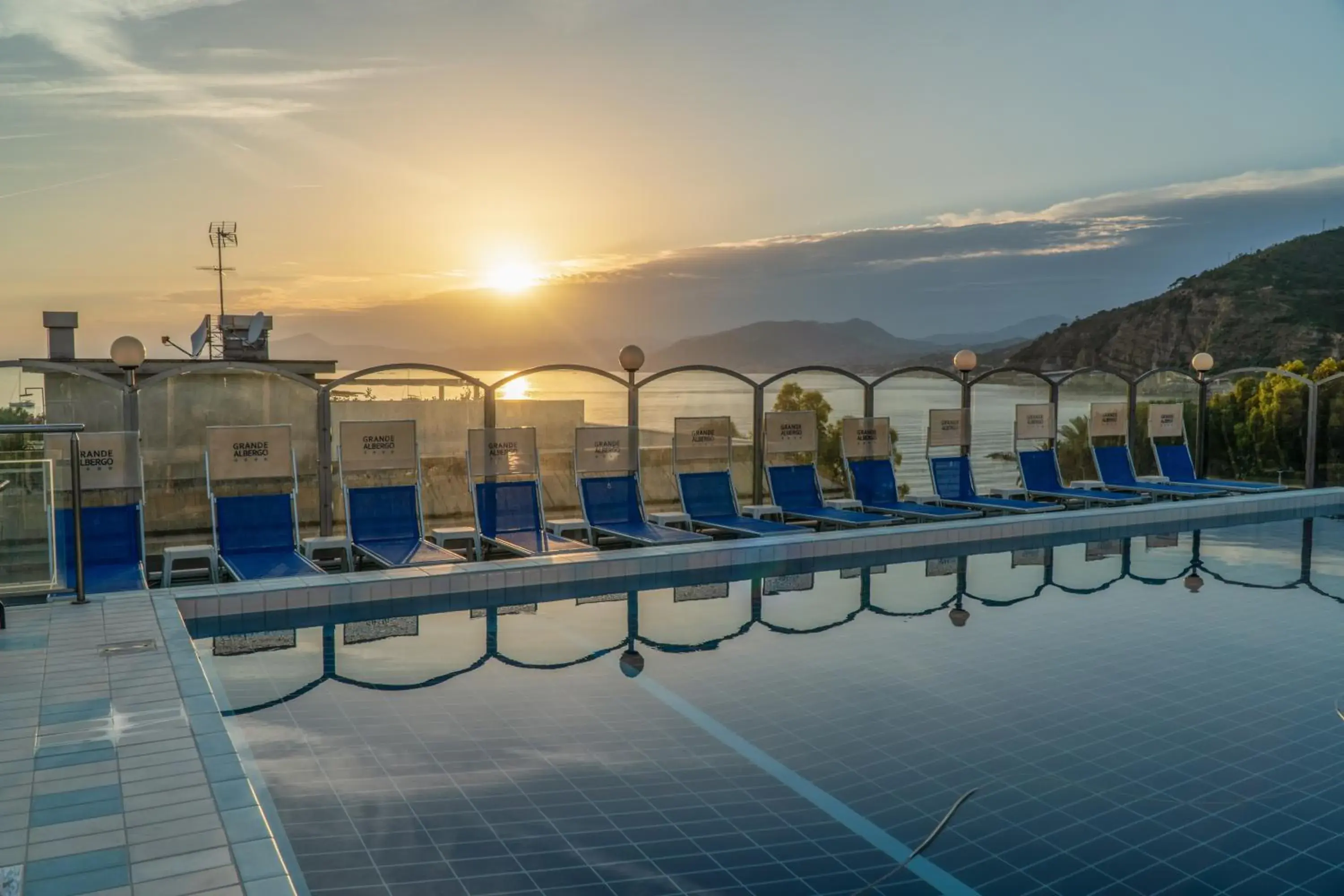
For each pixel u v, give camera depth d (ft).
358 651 22.49
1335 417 50.72
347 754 16.07
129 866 11.05
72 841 11.63
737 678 20.47
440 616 26.05
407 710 18.31
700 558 31.42
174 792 13.04
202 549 30.66
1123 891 11.93
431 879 12.01
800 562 32.99
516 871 12.24
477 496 36.32
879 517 39.40
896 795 14.60
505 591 28.50
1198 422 55.31
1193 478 53.31
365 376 36.06
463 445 37.60
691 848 12.89
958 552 35.29
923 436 45.93
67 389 35.45
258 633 24.20
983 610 26.66
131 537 29.78
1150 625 24.95
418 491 35.17
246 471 32.45
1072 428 50.70
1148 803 14.35
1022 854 12.80
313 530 35.78
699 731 17.24
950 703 18.78
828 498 44.93
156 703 16.58
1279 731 17.30
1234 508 43.24
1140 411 53.16
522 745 16.51
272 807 14.05
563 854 12.69
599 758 15.96
